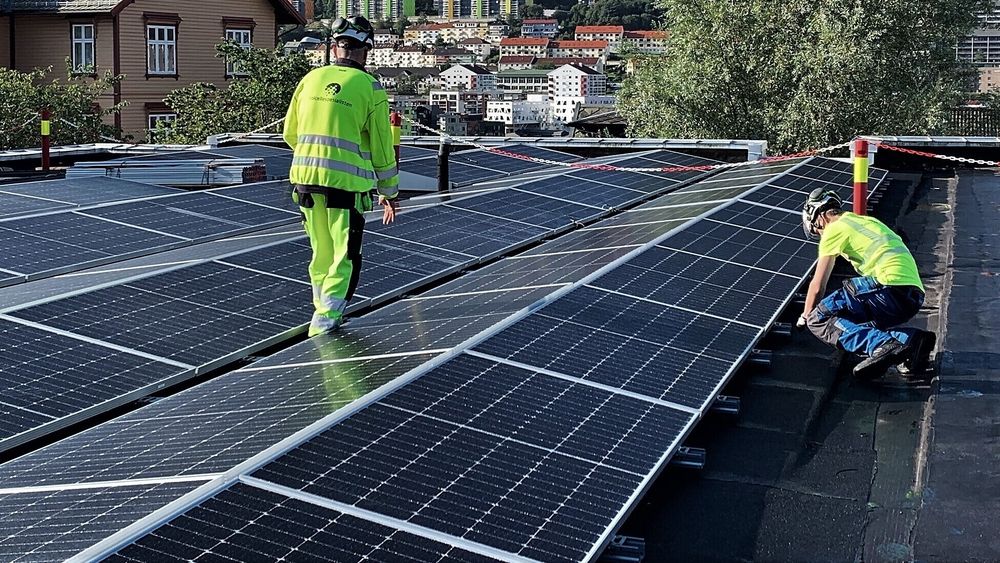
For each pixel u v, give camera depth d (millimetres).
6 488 5078
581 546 4512
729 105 46844
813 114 44219
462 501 4746
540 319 7656
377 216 13297
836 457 6473
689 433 6344
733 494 5938
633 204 16859
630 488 5168
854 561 5145
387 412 5629
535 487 4992
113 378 7215
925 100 44094
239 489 4602
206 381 7395
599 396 6324
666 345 7523
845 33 43656
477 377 6320
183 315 8625
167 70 48312
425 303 9117
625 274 9352
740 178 17781
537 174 19047
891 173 20969
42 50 47062
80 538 4270
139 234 12891
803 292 10336
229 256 10430
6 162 22016
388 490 4750
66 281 9781
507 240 12922
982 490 5801
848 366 8172
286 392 6289
